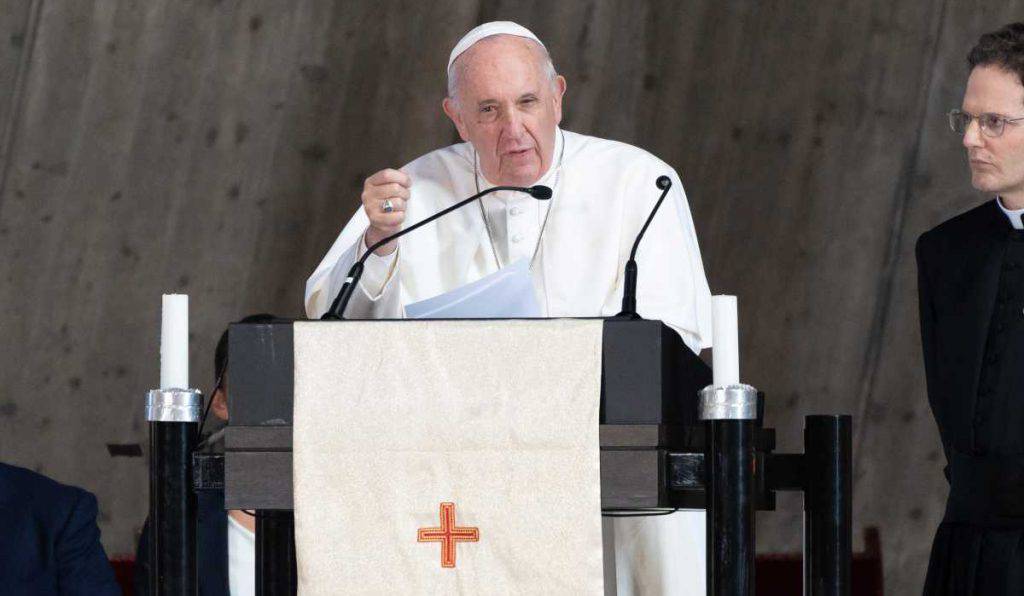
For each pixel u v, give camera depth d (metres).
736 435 7.73
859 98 28.84
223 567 14.02
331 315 8.81
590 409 7.74
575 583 7.66
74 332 29.33
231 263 29.62
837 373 28.94
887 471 28.75
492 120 13.18
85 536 12.62
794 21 28.86
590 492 7.69
